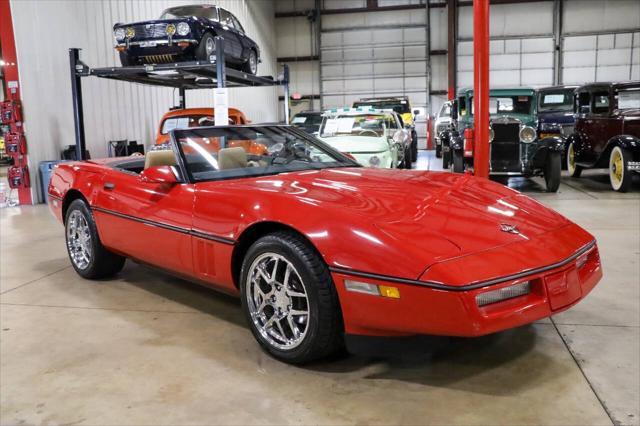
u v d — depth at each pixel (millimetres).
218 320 3225
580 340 2789
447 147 12086
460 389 2314
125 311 3418
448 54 22234
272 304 2619
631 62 21031
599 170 12172
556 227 2637
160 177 3053
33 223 6953
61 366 2645
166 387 2396
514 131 8648
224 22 9242
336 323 2395
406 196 2686
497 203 2768
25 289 3951
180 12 9180
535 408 2143
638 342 2750
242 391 2340
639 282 3721
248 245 2801
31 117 8836
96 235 3932
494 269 2158
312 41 23750
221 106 7172
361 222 2332
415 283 2111
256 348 2803
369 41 23172
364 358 2635
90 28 10219
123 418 2152
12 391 2404
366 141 8141
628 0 20688
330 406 2197
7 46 8531
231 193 2844
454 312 2059
